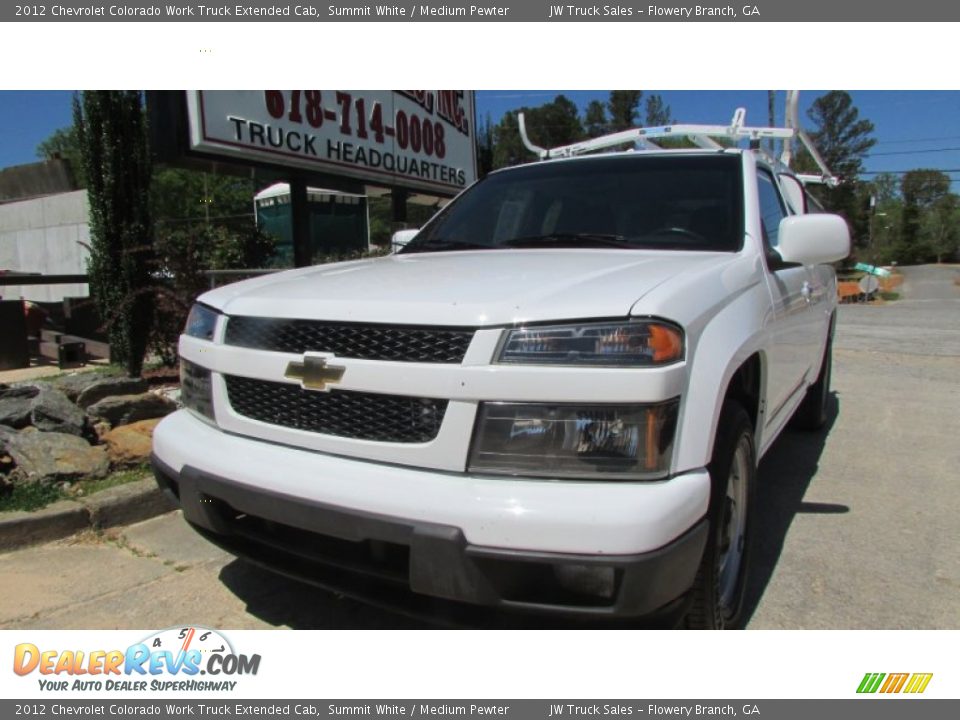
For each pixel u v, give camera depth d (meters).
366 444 2.08
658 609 1.89
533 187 3.60
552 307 1.96
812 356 4.32
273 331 2.32
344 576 2.19
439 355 1.99
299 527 2.09
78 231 14.02
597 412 1.88
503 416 1.92
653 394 1.87
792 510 3.89
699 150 3.56
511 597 1.89
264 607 2.81
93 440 4.42
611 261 2.62
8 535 3.25
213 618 2.72
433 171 9.93
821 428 5.71
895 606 2.82
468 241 3.43
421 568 1.90
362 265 3.05
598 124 60.22
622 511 1.79
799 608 2.79
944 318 18.44
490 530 1.83
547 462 1.89
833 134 63.53
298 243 7.58
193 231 6.45
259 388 2.35
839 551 3.35
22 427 4.45
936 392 7.34
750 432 2.52
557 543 1.79
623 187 3.37
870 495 4.13
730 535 2.57
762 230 3.12
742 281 2.61
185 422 2.63
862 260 72.62
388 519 1.93
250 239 10.99
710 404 2.02
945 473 4.55
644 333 1.90
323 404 2.18
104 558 3.23
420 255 3.32
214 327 2.52
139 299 5.77
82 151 5.74
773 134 4.65
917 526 3.66
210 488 2.29
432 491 1.92
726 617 2.51
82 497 3.62
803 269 3.72
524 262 2.71
